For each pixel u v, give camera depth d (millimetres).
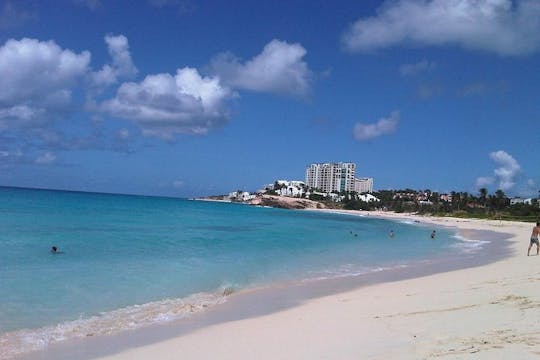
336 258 30391
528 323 10031
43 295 15844
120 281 18953
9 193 152250
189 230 52312
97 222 55625
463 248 40906
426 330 10312
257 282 20328
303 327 12008
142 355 10148
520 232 74000
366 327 11289
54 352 10461
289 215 136875
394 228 85312
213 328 12523
